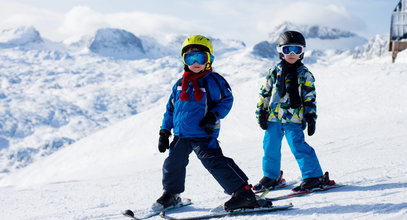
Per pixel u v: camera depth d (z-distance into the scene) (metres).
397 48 32.09
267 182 3.53
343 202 2.65
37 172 16.88
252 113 16.28
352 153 5.84
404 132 7.93
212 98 2.77
